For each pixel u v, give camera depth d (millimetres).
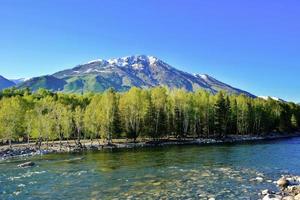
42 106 131125
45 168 67125
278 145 117438
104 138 133500
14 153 96312
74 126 135375
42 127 120625
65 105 152125
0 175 59344
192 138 152250
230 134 177500
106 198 41812
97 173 59938
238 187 47156
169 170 61906
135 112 134375
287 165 67312
